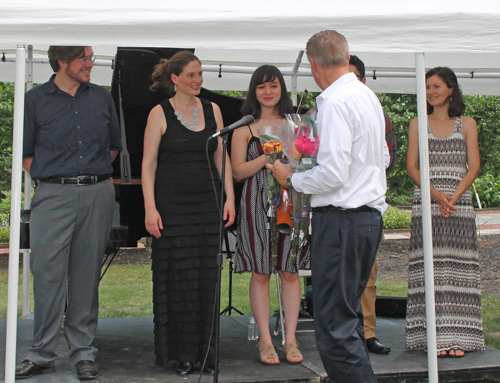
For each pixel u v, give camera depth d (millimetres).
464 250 3383
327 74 2529
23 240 3076
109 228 3070
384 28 2619
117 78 3545
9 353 2596
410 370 3025
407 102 12406
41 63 5215
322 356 2467
